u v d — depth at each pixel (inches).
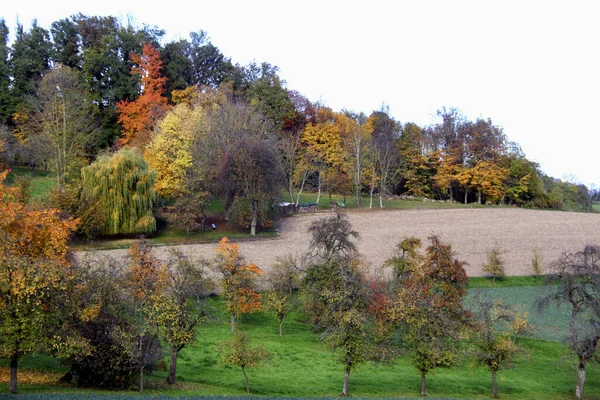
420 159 5002.5
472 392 1595.7
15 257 1167.0
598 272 1919.3
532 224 3720.5
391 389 1571.1
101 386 1298.0
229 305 1999.3
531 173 4881.9
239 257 2052.2
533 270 2778.1
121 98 4121.6
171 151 3425.2
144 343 1334.9
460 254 3031.5
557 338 2058.3
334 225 2277.3
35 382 1269.7
